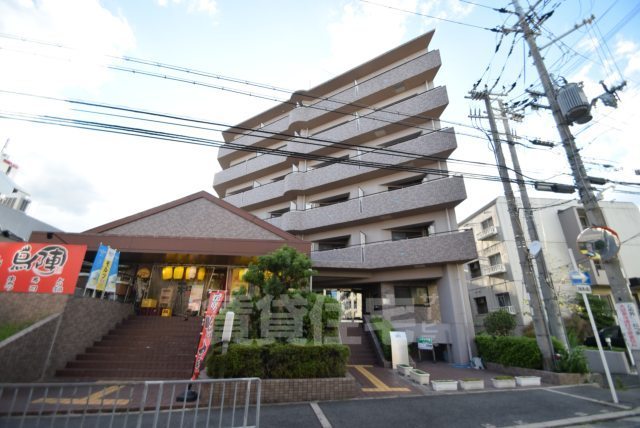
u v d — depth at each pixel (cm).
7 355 595
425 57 1612
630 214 1867
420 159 1434
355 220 1480
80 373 715
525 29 871
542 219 1852
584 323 1435
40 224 1355
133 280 1145
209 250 1029
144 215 1111
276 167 1947
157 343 855
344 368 677
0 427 442
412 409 564
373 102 1755
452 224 1317
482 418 520
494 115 1066
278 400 592
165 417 499
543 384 779
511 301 1716
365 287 1497
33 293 749
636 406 584
